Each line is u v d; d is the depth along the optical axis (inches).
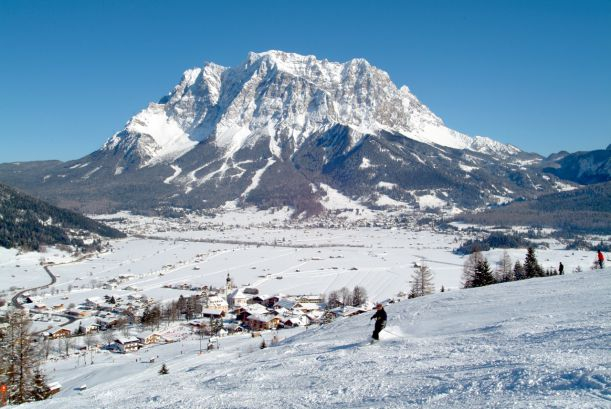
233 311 5964.6
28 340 1984.5
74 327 5201.8
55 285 7578.7
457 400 502.0
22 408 919.7
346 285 7096.5
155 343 4608.8
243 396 688.4
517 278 3607.3
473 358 690.2
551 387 487.5
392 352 838.5
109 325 5270.7
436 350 797.9
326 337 1291.8
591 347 633.0
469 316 1154.0
